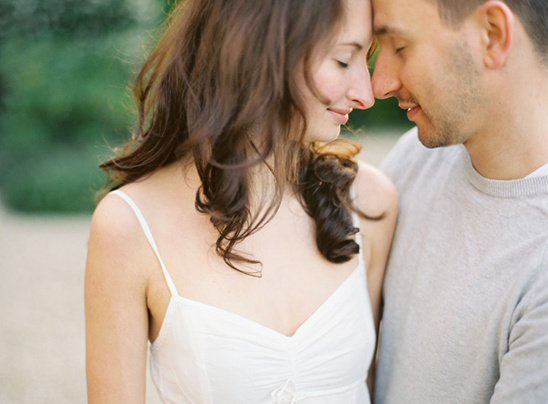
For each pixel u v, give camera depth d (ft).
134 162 4.90
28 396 11.87
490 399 4.75
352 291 5.05
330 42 4.28
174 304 4.60
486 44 4.35
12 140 23.91
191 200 4.81
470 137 4.67
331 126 4.67
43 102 24.06
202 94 4.58
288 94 4.38
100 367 4.58
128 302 4.58
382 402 5.42
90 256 4.59
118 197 4.65
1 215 22.31
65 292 16.21
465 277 4.82
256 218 4.82
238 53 4.32
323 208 5.04
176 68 4.68
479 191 4.84
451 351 4.84
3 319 14.83
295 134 4.60
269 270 4.87
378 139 34.58
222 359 4.61
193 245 4.71
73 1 24.88
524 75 4.41
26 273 17.33
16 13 24.95
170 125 4.78
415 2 4.38
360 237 5.25
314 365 4.80
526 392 4.27
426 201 5.32
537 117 4.48
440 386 4.92
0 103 24.56
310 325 4.79
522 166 4.58
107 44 24.86
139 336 4.62
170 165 4.90
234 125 4.39
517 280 4.50
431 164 5.46
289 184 5.09
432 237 5.14
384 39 4.62
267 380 4.67
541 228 4.48
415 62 4.52
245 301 4.74
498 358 4.67
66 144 24.44
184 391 4.74
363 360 5.10
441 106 4.58
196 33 4.63
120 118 24.48
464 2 4.29
